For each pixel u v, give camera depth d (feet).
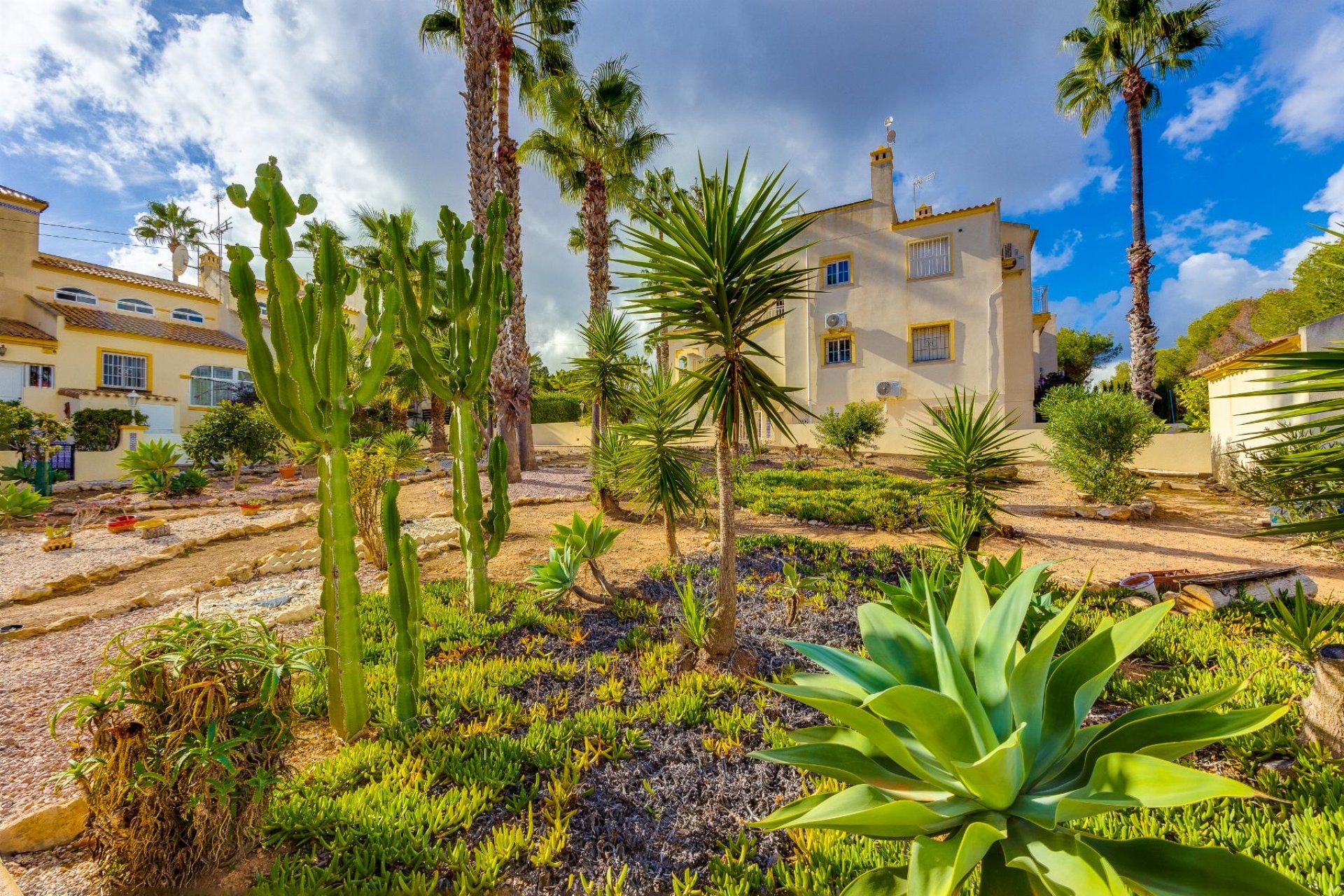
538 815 8.76
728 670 13.41
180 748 6.72
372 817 8.16
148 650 7.09
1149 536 28.71
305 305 10.02
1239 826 7.78
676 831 8.60
